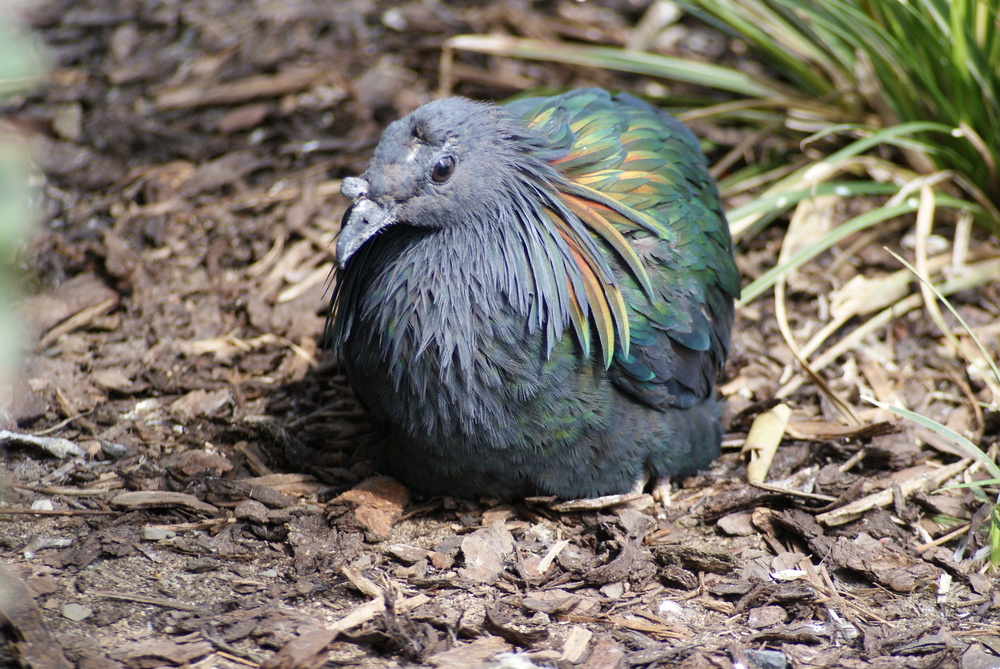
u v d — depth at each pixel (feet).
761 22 39.29
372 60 43.04
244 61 42.88
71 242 35.63
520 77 42.73
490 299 24.27
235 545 25.67
